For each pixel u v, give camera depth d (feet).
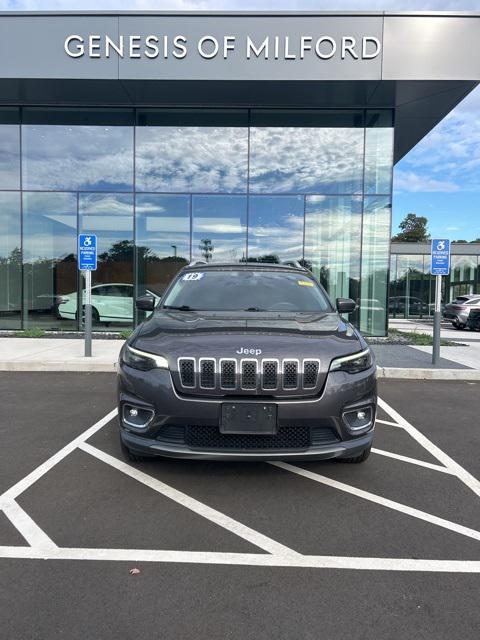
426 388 25.38
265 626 7.34
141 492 12.01
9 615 7.51
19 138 45.52
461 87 38.99
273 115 45.16
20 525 10.37
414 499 11.92
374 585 8.40
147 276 46.19
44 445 15.51
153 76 38.14
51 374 27.91
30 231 46.32
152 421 11.51
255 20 37.47
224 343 11.77
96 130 45.34
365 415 12.30
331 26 37.37
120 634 7.13
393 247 99.45
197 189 45.85
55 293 46.42
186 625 7.34
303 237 45.85
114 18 37.70
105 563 8.97
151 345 12.10
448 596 8.11
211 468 13.58
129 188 45.73
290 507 11.34
